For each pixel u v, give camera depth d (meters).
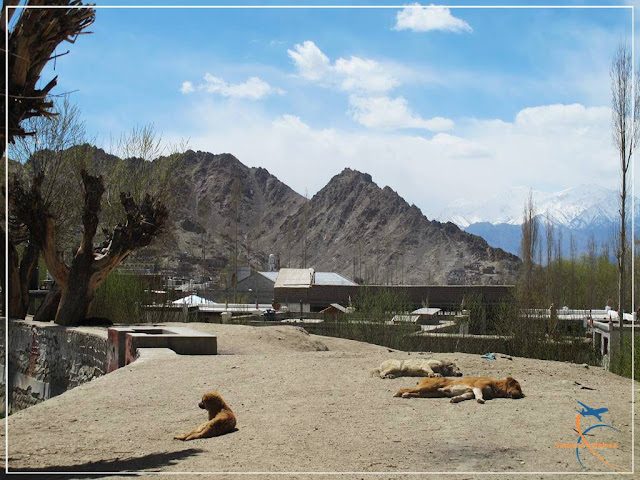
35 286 39.47
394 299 36.66
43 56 11.02
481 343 33.41
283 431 10.06
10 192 27.59
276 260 140.12
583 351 31.78
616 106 25.59
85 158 41.19
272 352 23.64
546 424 10.21
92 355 24.00
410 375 14.75
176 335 20.50
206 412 11.73
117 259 29.00
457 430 9.88
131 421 11.12
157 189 42.34
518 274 63.31
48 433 10.34
